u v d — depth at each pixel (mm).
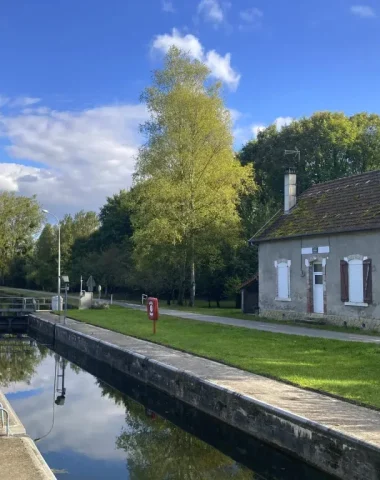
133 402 16172
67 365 23656
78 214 72375
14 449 8039
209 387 12156
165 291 46188
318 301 23594
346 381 11547
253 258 40094
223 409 11539
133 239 36406
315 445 8656
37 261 69938
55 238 69125
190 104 35125
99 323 28094
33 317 36125
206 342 18281
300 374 12453
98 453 11312
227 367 14031
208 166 36062
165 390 14672
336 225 22359
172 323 25188
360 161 47219
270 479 9531
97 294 59406
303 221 25234
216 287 42500
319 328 21547
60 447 11773
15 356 26531
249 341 18000
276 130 53906
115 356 19016
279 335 19094
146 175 36594
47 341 31297
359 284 20969
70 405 15906
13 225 72562
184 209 35562
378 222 19859
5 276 80125
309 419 8906
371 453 7484
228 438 11289
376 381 11422
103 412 14945
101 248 63219
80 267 60312
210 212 35281
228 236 36531
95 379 20188
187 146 35719
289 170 27781
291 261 25094
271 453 9789
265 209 40656
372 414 9180
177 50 36406
